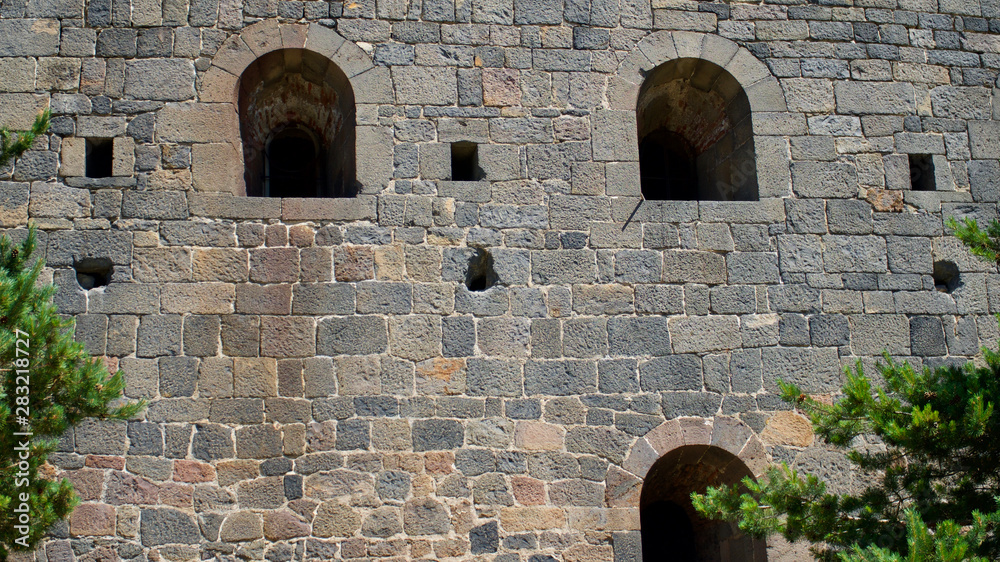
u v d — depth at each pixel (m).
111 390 8.45
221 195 10.80
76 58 11.13
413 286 10.72
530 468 10.34
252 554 9.89
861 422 8.78
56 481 8.75
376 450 10.23
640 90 11.73
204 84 11.16
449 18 11.59
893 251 11.43
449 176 11.09
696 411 10.68
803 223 11.38
